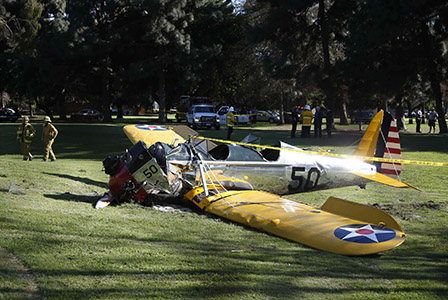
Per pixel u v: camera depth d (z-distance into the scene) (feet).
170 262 14.17
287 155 28.45
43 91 157.38
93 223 18.42
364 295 12.25
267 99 160.25
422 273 14.44
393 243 16.52
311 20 117.91
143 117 219.82
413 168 44.09
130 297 11.27
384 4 84.89
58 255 13.92
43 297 10.91
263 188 27.89
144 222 19.79
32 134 47.57
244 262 14.76
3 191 23.31
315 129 80.59
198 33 150.51
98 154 62.34
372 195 31.32
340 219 19.76
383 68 102.47
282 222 19.67
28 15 107.96
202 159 26.43
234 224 21.25
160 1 127.13
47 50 139.44
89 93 168.76
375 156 31.73
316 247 17.29
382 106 136.77
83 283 11.94
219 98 182.91
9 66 163.43
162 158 25.14
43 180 29.14
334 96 115.96
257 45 135.33
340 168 29.73
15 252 13.79
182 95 169.48
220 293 11.91
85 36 134.31
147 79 152.25
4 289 11.11
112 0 134.92
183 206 26.32
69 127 112.68
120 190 24.26
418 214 24.97
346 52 101.04
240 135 88.99
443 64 102.01
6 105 242.99
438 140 77.20
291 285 12.79
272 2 112.57
